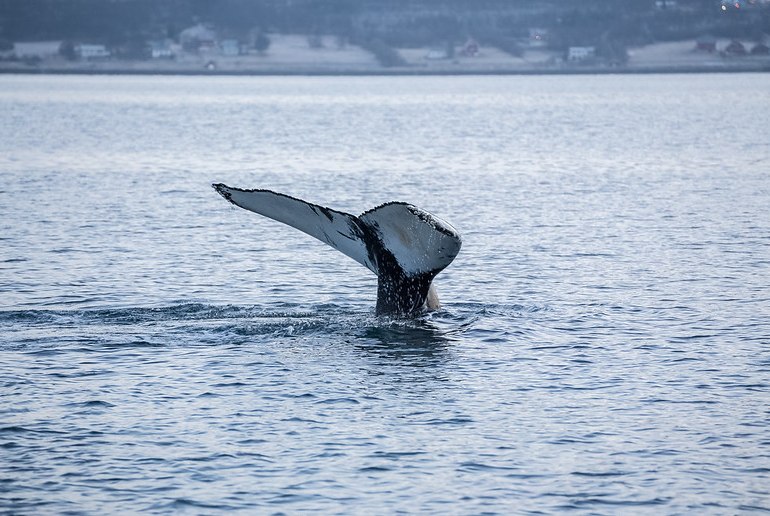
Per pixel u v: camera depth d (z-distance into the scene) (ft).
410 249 249.55
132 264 360.28
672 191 578.66
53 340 252.42
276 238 421.18
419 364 235.20
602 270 348.59
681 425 200.75
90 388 219.61
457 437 195.11
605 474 180.14
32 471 181.16
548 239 414.00
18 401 212.23
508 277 336.90
